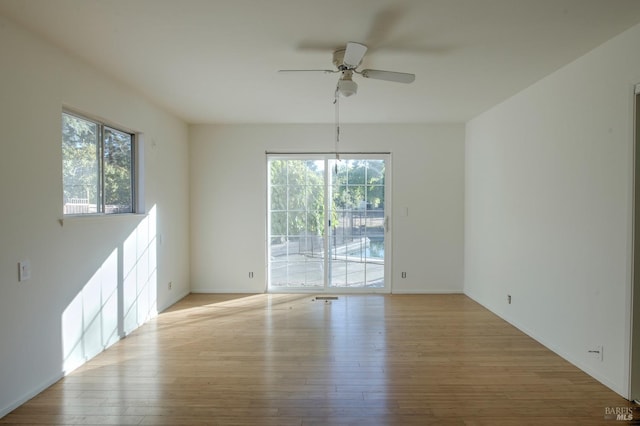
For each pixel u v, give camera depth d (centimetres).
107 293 337
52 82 266
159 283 444
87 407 239
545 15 225
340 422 224
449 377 280
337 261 550
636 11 219
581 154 289
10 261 232
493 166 443
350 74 284
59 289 275
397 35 253
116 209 368
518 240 386
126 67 311
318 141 535
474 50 278
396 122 527
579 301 292
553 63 303
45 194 261
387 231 544
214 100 411
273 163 548
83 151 316
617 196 253
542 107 341
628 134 243
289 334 372
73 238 290
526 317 372
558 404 243
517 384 269
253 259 542
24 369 243
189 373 287
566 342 309
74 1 208
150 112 414
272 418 228
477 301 493
